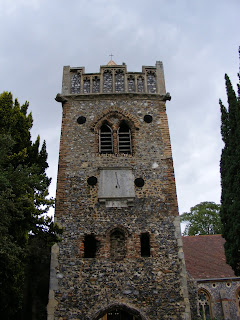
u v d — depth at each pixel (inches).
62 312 567.5
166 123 768.3
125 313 756.6
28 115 761.6
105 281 593.6
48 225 582.9
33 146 755.4
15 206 506.9
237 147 693.9
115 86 815.1
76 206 663.8
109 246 629.3
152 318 566.6
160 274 602.5
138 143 738.8
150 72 840.3
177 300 581.6
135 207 665.6
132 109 780.0
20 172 536.7
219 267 1076.5
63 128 752.3
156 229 644.7
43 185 566.6
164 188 689.0
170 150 733.3
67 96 789.2
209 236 1270.9
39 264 656.4
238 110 691.4
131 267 607.5
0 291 517.0
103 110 776.3
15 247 465.7
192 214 1743.4
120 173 698.2
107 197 666.2
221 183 751.1
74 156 719.1
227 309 981.8
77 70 834.8
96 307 572.7
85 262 609.3
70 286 587.8
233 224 672.4
